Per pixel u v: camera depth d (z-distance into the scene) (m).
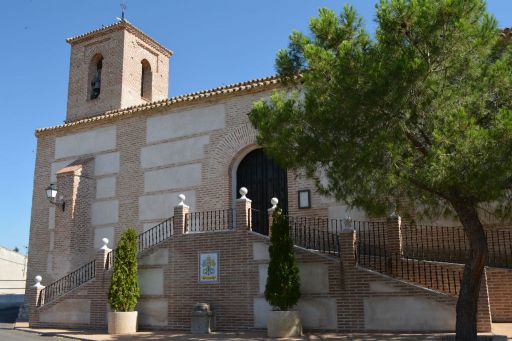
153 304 14.91
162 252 15.12
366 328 12.19
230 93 17.94
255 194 17.66
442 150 8.20
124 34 25.25
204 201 17.81
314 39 10.52
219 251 14.31
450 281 12.84
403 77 8.45
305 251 13.23
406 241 14.33
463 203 9.34
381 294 12.17
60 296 16.47
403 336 11.12
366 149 8.91
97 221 19.86
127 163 19.78
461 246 13.72
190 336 12.92
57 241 19.59
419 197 10.30
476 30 8.79
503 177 8.09
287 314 12.20
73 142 21.47
